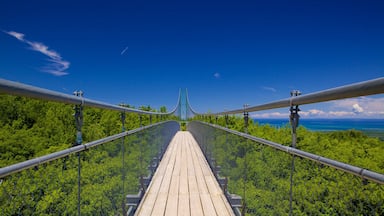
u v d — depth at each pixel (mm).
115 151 1902
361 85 726
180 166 4488
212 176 3785
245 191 2131
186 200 2771
